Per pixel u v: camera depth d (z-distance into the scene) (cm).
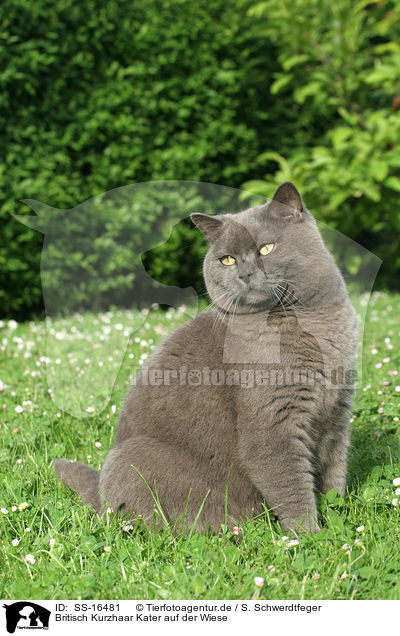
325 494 303
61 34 695
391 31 771
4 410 421
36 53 674
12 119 696
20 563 254
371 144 693
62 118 704
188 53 729
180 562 246
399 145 695
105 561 250
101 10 699
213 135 730
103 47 709
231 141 743
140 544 262
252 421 275
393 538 259
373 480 307
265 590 231
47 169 699
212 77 741
